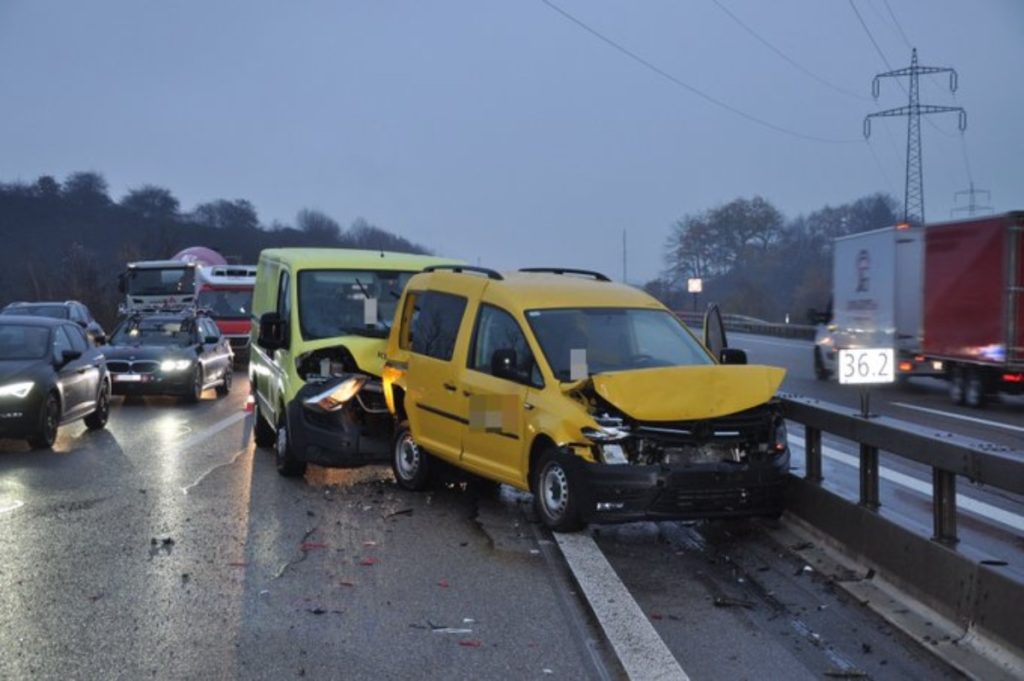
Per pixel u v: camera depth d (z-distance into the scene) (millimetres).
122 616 6195
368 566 7406
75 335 14766
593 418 7863
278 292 12180
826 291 71625
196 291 31547
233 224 95375
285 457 10820
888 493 10344
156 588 6781
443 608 6453
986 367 19109
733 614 6312
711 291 90625
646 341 8992
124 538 8148
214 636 5863
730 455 8031
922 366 21641
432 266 11945
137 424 16031
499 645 5785
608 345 8812
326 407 10375
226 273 32250
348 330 11352
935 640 5730
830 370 26375
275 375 11625
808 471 8328
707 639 5871
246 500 9727
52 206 90625
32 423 12664
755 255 90188
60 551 7715
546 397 8289
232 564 7395
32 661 5438
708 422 7914
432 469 10055
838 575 7020
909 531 6527
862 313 23828
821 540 7828
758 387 8039
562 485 8055
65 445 13484
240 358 31812
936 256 20672
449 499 9812
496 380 8883
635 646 5699
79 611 6285
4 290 46250
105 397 15445
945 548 6082
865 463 7324
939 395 22203
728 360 9117
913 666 5438
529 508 9406
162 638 5816
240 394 21875
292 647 5707
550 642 5840
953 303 19969
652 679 5227
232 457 12438
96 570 7203
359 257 12164
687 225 92750
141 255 53812
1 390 12484
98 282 45062
